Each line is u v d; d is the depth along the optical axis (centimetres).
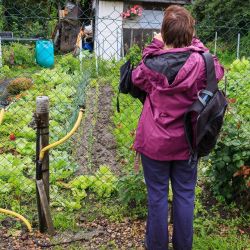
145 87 281
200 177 443
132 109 696
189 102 271
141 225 366
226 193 395
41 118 323
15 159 490
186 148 281
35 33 1617
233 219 370
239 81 829
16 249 331
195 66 265
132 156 494
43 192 334
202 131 269
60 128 615
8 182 442
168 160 285
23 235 347
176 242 303
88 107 743
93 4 1670
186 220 293
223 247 328
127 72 289
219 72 279
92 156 535
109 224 367
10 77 1130
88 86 855
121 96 767
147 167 293
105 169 447
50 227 346
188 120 273
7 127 637
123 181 388
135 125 617
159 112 278
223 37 1331
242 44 1307
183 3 1678
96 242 343
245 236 346
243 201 385
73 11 1631
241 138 373
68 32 1628
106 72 1017
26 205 400
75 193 419
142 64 277
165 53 271
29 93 858
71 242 342
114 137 599
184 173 290
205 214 380
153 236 298
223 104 275
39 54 1302
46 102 322
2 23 1545
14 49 1345
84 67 1043
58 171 472
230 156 375
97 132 629
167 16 277
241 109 654
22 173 471
